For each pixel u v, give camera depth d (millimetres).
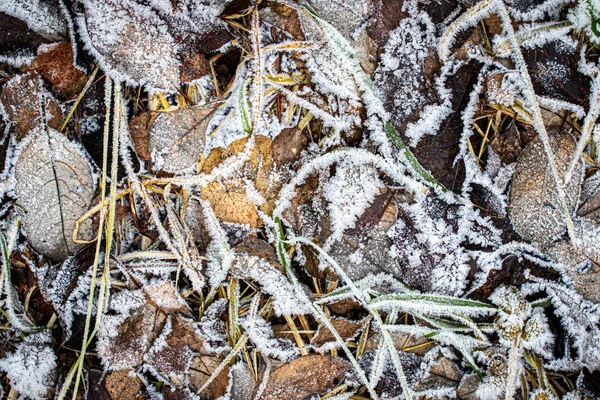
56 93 388
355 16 386
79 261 393
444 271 393
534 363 396
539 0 389
